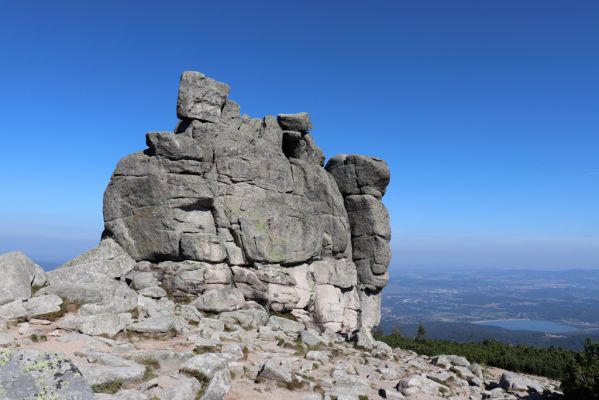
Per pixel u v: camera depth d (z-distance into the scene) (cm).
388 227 4616
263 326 3241
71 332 2289
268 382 2064
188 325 2817
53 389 1220
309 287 3919
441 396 2447
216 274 3472
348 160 4644
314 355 2727
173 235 3472
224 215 3666
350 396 2028
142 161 3603
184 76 3825
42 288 2667
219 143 3769
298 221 3947
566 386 2588
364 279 4525
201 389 1775
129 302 2769
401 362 3341
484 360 4409
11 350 1298
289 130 4406
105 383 1630
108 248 3506
